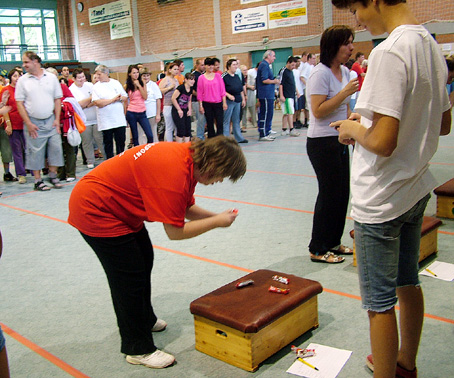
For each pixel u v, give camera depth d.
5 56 24.00
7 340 2.63
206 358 2.36
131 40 20.97
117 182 2.09
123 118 7.65
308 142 3.29
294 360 2.27
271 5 16.41
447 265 3.26
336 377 2.12
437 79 1.60
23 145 7.20
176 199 2.00
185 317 2.79
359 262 1.74
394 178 1.62
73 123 6.81
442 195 4.31
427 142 1.64
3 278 3.56
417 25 1.57
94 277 3.50
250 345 2.17
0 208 5.76
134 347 2.29
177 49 19.44
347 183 3.41
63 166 7.11
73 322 2.82
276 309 2.25
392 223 1.64
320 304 2.83
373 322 1.71
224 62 18.12
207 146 1.99
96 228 2.09
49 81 6.23
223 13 17.66
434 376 2.08
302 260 3.53
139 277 2.19
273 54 9.65
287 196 5.48
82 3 22.69
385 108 1.50
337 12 15.08
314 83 3.12
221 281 3.24
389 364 1.70
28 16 24.44
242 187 6.06
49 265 3.79
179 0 18.73
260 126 9.98
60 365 2.36
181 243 4.11
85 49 23.44
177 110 8.52
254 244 3.96
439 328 2.47
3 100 6.91
